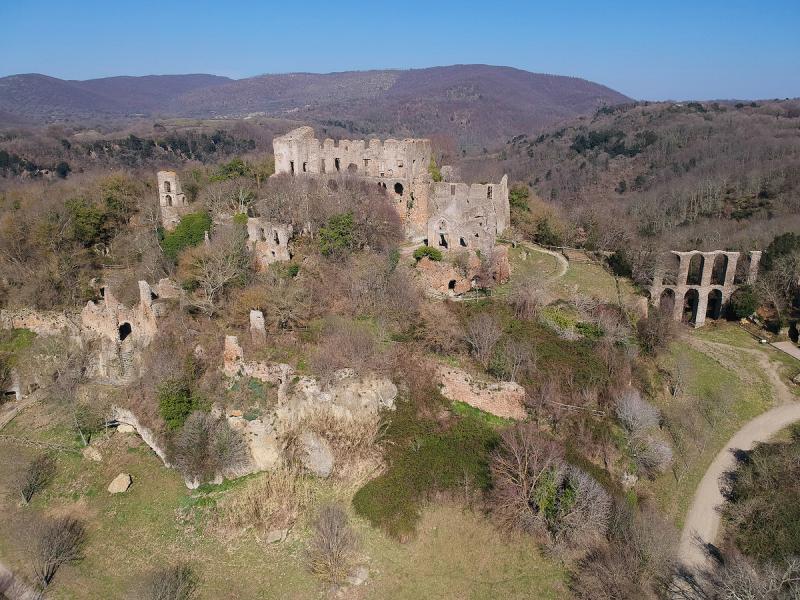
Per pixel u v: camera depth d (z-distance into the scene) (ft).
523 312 213.46
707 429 193.36
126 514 165.89
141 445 187.01
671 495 170.50
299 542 154.61
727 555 150.61
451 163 506.07
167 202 283.18
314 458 170.91
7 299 237.25
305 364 181.47
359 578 145.48
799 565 138.21
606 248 310.24
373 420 177.47
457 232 241.35
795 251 268.82
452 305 214.69
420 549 152.25
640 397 190.08
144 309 202.69
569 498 153.48
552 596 142.51
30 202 301.43
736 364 227.81
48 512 169.37
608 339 202.49
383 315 205.16
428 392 186.70
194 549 154.61
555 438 175.01
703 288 267.18
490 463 167.22
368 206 255.50
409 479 165.27
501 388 182.39
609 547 149.48
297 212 248.11
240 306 198.39
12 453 188.44
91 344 212.84
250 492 165.37
